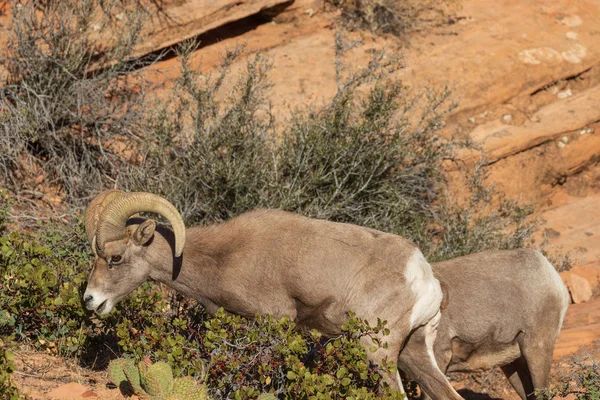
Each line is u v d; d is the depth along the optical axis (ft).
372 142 83.20
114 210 46.57
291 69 104.12
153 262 49.34
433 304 48.26
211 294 49.47
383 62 108.58
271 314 48.03
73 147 83.76
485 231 83.66
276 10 110.01
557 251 102.01
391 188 82.17
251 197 76.89
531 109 113.70
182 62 82.23
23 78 84.23
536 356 55.83
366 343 47.11
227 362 44.60
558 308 56.03
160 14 95.76
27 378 45.29
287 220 48.75
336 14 115.34
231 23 106.32
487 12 124.06
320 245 47.73
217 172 76.33
